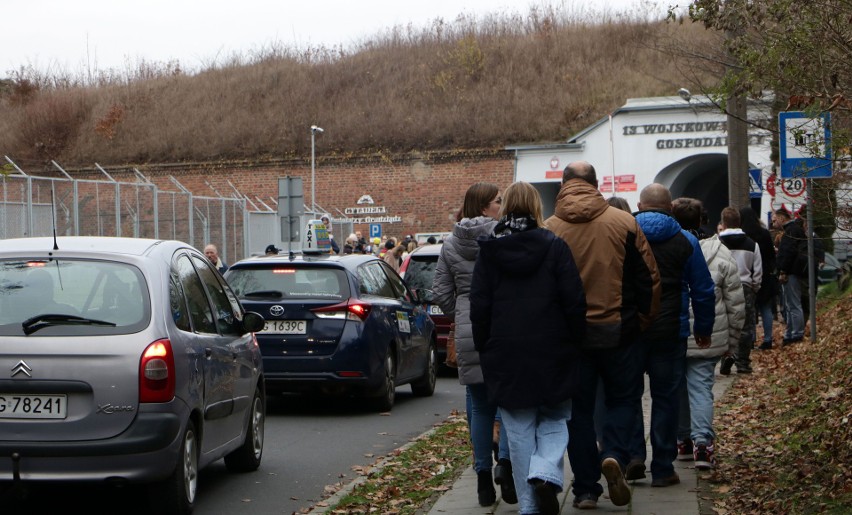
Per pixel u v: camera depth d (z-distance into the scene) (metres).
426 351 15.38
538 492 6.21
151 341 7.09
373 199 47.12
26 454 6.90
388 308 13.87
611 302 6.87
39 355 6.98
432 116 47.59
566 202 6.97
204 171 49.91
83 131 54.81
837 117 8.29
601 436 7.82
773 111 11.96
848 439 8.20
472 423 7.38
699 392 8.26
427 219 46.31
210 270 9.00
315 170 47.97
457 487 8.18
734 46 8.78
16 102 60.00
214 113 53.19
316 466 9.83
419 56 55.28
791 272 18.12
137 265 7.48
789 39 7.99
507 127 46.47
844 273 19.97
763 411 11.38
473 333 6.46
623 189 41.09
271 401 14.82
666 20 9.78
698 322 7.71
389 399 13.69
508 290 6.36
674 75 46.75
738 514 6.70
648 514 6.80
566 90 49.62
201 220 31.94
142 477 6.99
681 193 42.47
